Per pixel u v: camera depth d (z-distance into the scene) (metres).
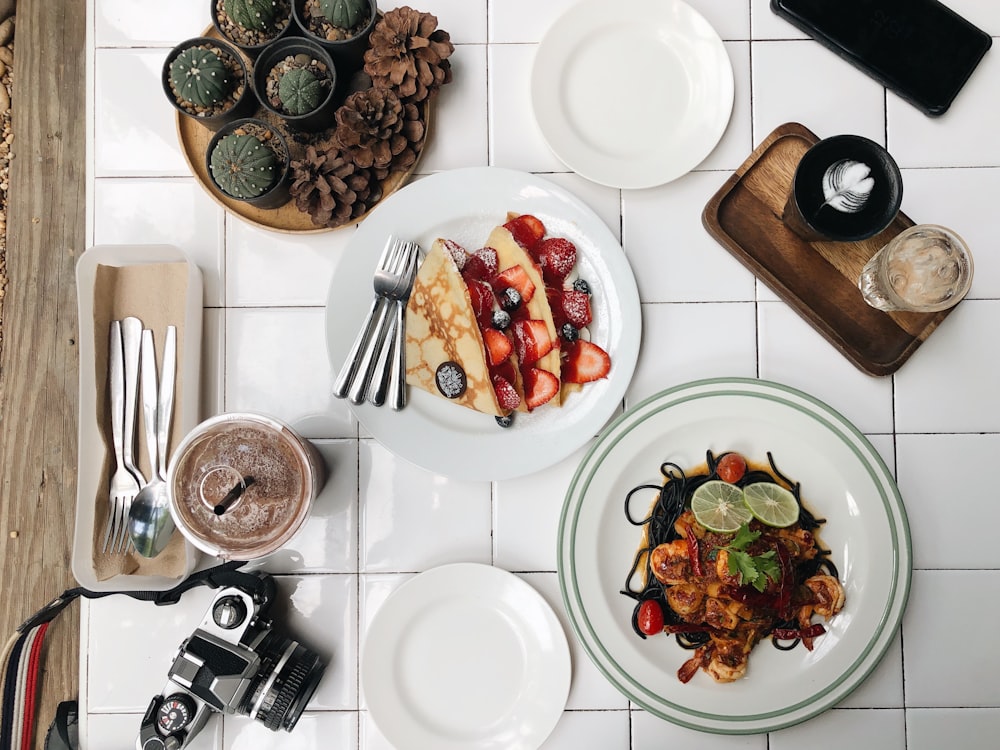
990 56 1.06
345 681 1.03
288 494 0.89
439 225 1.02
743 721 0.97
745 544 0.95
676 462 1.03
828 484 1.02
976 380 1.05
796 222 1.00
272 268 1.06
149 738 0.92
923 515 1.04
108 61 1.07
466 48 1.07
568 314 1.00
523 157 1.07
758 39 1.07
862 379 1.05
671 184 1.06
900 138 1.06
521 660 1.02
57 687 1.19
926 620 1.04
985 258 1.05
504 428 1.01
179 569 1.03
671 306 1.05
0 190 1.25
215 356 1.06
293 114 0.96
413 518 1.04
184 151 1.02
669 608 1.01
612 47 1.05
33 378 1.23
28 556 1.22
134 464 1.03
